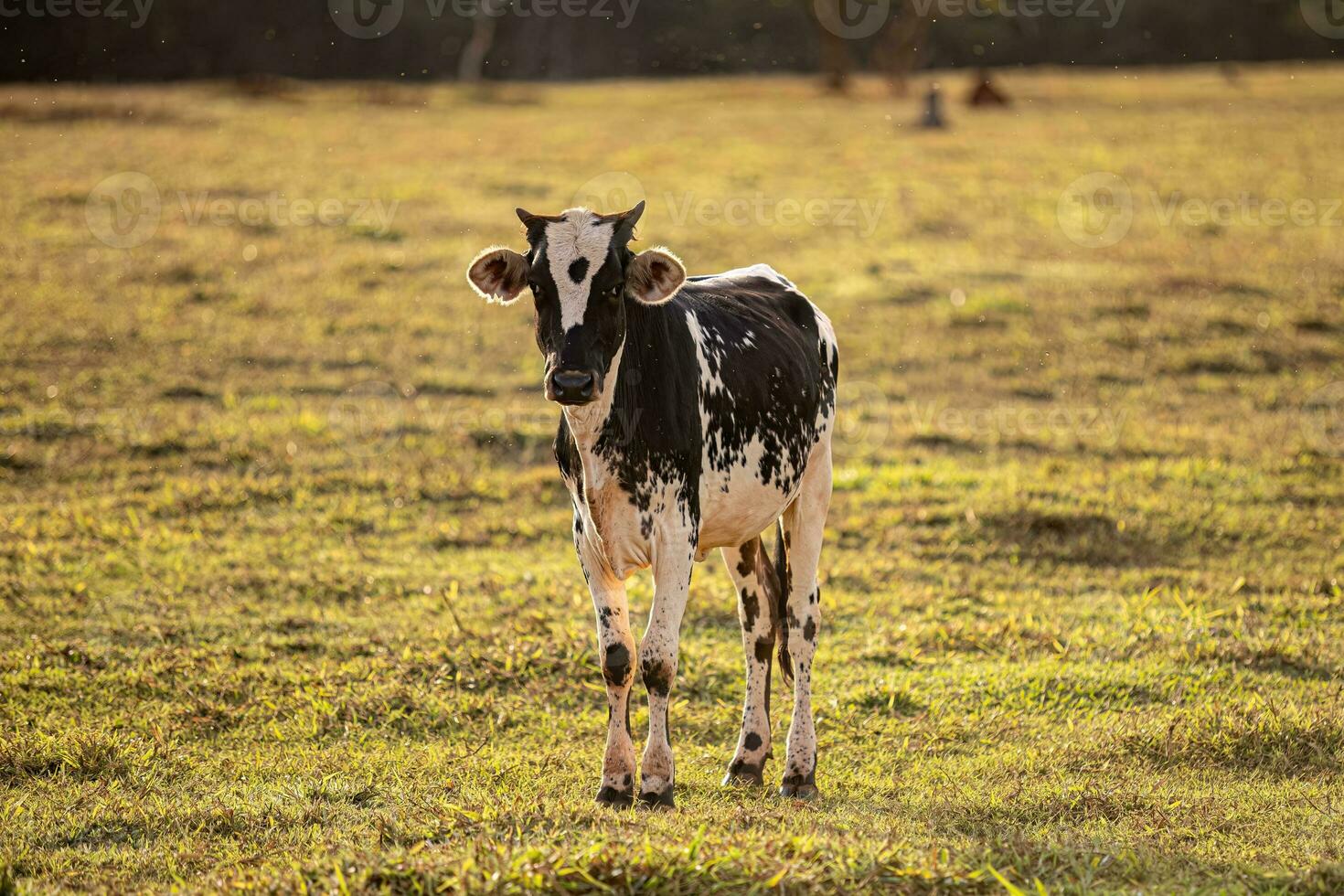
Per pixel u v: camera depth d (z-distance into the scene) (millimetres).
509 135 40562
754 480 8117
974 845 6344
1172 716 8852
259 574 12266
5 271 23219
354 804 7574
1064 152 37875
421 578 12336
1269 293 23656
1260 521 13891
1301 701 9203
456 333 21219
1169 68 68125
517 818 6645
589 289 7012
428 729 9039
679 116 46844
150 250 25156
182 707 9195
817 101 53594
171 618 11102
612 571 7582
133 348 19766
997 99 50219
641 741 8969
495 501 14836
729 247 26484
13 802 7484
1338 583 12047
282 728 8922
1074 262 26031
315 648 10484
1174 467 15727
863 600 11805
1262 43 71688
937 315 22625
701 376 7738
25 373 18391
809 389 8695
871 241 27469
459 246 26203
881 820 6977
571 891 5402
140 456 15797
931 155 37562
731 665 10172
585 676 9875
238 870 6082
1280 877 5824
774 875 5445
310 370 19359
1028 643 10672
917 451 16547
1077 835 6715
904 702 9578
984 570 12672
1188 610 11258
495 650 10156
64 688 9484
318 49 62938
